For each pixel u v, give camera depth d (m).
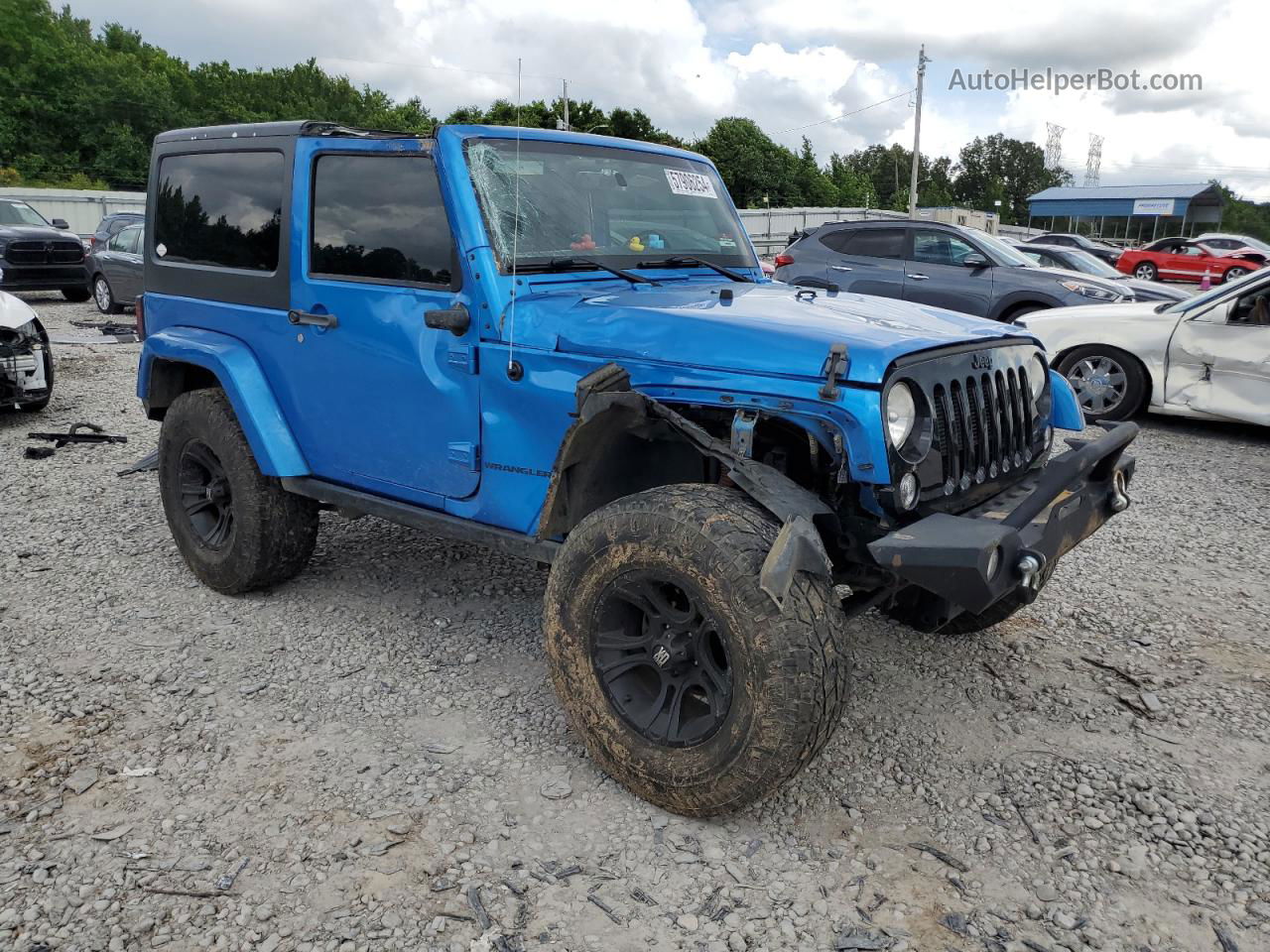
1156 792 2.86
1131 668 3.70
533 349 2.94
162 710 3.26
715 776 2.50
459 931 2.26
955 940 2.27
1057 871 2.52
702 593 2.43
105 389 9.03
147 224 4.40
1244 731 3.23
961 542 2.33
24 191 34.16
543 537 2.89
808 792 2.84
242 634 3.86
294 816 2.69
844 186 71.50
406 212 3.27
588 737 2.79
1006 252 10.61
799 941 2.26
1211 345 7.70
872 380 2.44
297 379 3.71
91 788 2.81
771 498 2.44
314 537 4.12
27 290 15.54
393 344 3.32
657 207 3.71
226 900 2.35
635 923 2.30
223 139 3.96
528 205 3.24
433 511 3.40
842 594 4.02
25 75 68.56
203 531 4.29
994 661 3.73
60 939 2.22
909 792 2.86
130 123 71.75
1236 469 6.83
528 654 3.73
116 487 5.90
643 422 2.72
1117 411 8.23
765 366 2.56
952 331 2.90
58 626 3.91
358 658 3.66
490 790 2.83
